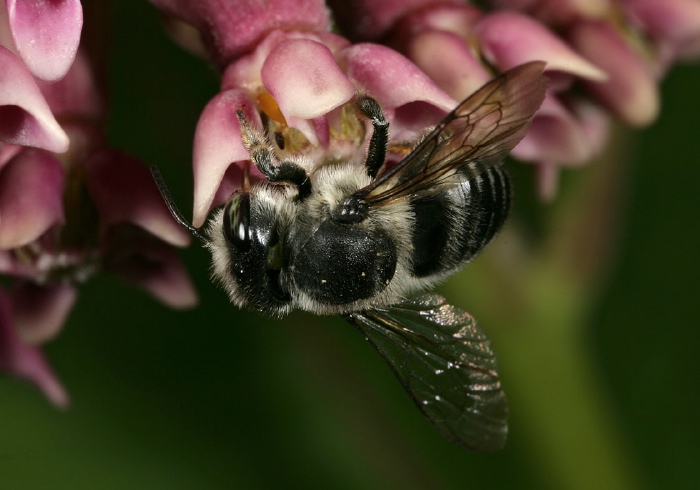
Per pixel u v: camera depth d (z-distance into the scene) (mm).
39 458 135
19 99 101
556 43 111
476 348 112
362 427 137
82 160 110
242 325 136
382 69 105
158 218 109
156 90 129
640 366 138
